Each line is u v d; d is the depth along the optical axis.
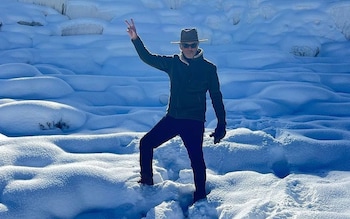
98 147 4.68
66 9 10.59
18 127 5.20
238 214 3.35
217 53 9.30
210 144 4.64
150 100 6.93
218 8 11.75
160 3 11.37
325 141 4.76
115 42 9.23
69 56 8.55
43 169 3.81
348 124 5.53
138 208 3.61
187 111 3.51
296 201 3.61
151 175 3.73
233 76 7.65
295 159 4.52
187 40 3.34
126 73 8.23
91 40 9.58
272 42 10.27
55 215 3.46
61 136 4.67
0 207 3.34
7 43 8.95
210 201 3.65
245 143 4.71
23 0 10.55
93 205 3.62
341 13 10.34
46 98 6.41
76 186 3.65
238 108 6.39
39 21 10.00
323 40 10.34
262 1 11.15
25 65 7.32
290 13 10.67
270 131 5.19
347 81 7.90
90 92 6.82
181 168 4.32
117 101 6.77
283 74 7.85
